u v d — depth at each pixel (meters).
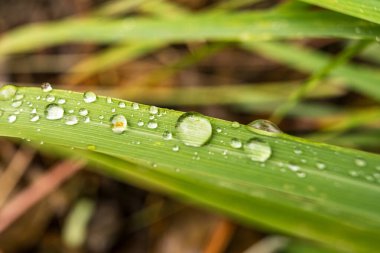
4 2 0.17
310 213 0.11
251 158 0.09
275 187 0.09
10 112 0.10
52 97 0.10
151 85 0.17
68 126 0.09
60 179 0.14
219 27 0.12
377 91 0.13
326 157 0.09
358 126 0.15
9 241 0.14
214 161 0.09
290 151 0.09
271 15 0.12
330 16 0.11
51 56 0.17
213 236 0.14
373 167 0.09
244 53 0.17
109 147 0.09
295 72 0.17
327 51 0.17
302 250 0.13
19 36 0.15
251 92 0.16
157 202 0.15
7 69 0.17
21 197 0.14
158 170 0.11
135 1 0.15
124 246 0.15
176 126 0.10
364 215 0.09
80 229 0.15
